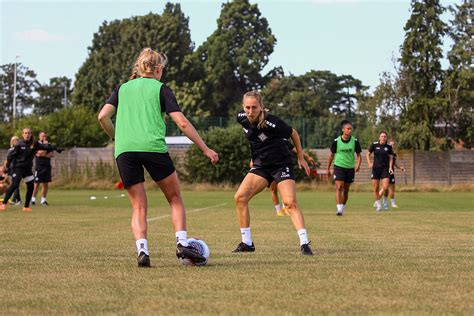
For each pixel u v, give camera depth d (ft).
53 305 16.87
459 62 151.23
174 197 23.95
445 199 94.17
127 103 23.48
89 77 236.63
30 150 63.21
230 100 260.62
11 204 73.72
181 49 242.37
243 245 29.55
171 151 138.72
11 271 22.52
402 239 36.22
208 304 16.90
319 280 20.49
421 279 20.68
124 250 29.89
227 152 128.36
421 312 15.96
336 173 59.41
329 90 285.02
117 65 232.53
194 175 129.59
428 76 151.33
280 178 29.12
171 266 23.72
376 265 23.99
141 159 23.24
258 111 28.73
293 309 16.29
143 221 23.68
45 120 164.86
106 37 240.94
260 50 269.85
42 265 24.03
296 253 28.76
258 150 29.37
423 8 150.20
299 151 29.40
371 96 160.04
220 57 257.34
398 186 126.41
